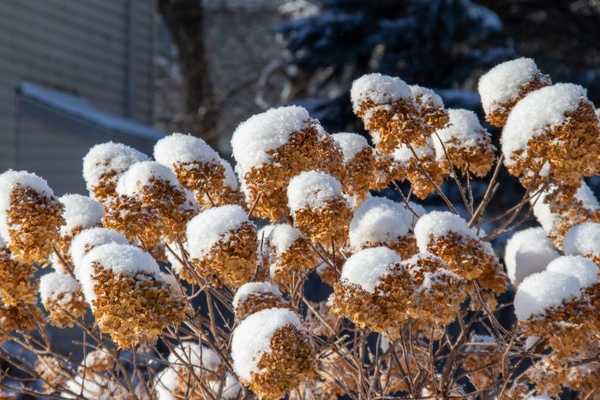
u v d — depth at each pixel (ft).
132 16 63.72
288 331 10.98
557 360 13.37
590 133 12.98
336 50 50.19
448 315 11.81
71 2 57.62
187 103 78.33
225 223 12.46
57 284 14.03
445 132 15.58
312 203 12.67
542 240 16.52
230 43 100.63
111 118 51.44
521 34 55.88
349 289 11.64
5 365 18.15
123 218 13.34
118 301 11.49
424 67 47.65
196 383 14.78
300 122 13.52
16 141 49.03
